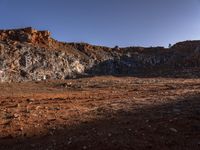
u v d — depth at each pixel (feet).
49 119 61.00
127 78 222.89
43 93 124.47
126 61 307.58
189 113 55.16
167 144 41.42
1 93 124.88
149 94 101.24
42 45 266.16
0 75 209.87
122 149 40.11
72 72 257.34
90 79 209.36
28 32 264.52
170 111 59.93
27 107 77.30
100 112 66.69
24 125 56.54
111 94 107.14
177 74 243.40
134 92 113.09
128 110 67.00
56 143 44.78
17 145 45.91
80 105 79.56
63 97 99.91
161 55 328.29
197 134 44.24
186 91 104.27
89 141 43.57
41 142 46.21
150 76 247.50
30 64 232.32
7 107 78.79
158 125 48.98
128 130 47.62
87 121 57.72
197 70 249.34
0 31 254.27
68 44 302.25
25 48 241.35
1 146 45.78
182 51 335.26
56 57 254.06
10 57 225.56
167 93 99.86
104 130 48.73
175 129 46.32
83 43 312.09
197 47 324.19
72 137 46.65
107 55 309.01
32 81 204.95
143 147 40.50
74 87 157.69
